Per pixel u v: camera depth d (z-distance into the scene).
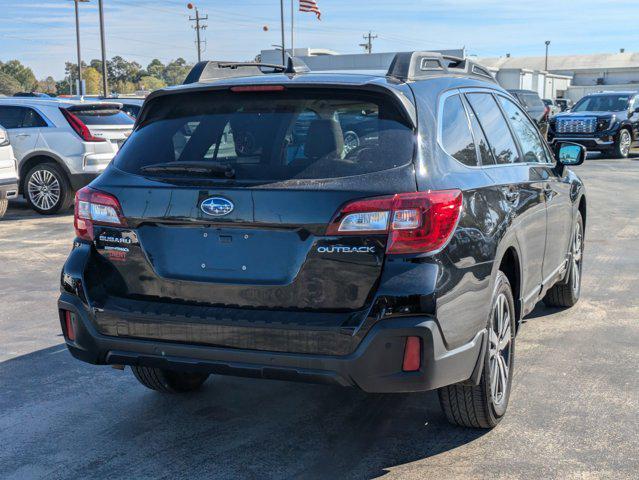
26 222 11.33
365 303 3.20
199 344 3.38
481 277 3.54
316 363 3.20
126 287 3.57
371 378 3.19
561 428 3.94
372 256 3.19
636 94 23.98
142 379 4.33
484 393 3.71
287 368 3.26
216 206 3.34
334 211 3.20
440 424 4.02
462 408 3.78
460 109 4.03
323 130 3.41
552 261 5.27
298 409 4.25
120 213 3.54
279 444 3.81
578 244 6.31
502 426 3.97
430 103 3.66
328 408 4.26
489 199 3.80
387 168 3.28
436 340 3.21
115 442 3.86
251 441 3.85
